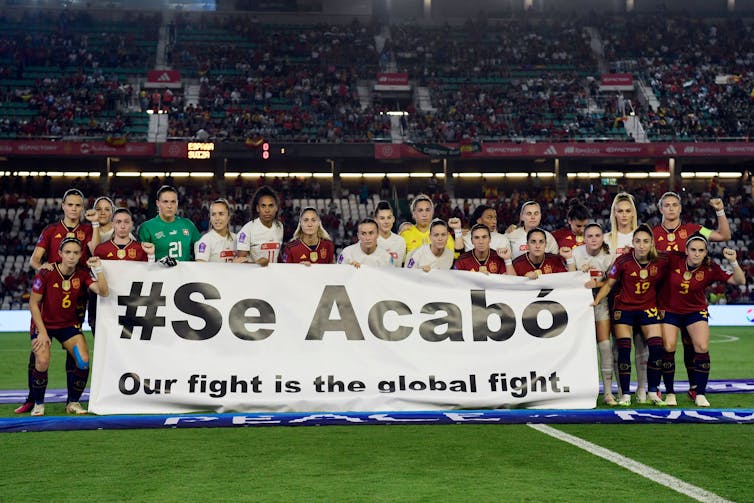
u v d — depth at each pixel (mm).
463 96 39000
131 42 40812
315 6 45000
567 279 7941
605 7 45688
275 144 33406
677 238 8453
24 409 7602
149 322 7562
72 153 32594
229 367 7488
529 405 7609
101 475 4988
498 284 7910
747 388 9336
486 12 45906
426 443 5891
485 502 4332
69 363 7539
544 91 39562
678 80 39812
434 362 7660
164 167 36125
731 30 43438
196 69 39688
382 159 34156
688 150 34188
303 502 4348
